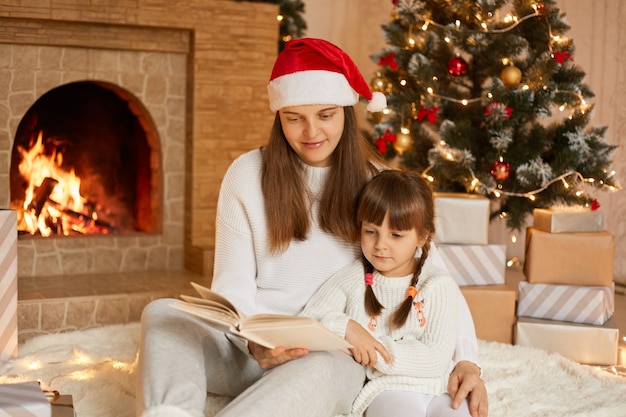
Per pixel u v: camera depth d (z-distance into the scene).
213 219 3.54
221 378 1.81
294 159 1.92
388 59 3.39
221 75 3.47
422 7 3.48
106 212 3.69
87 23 3.24
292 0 3.74
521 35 3.43
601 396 2.15
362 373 1.79
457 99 3.54
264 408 1.42
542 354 2.50
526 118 3.42
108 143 3.69
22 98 3.26
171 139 3.54
